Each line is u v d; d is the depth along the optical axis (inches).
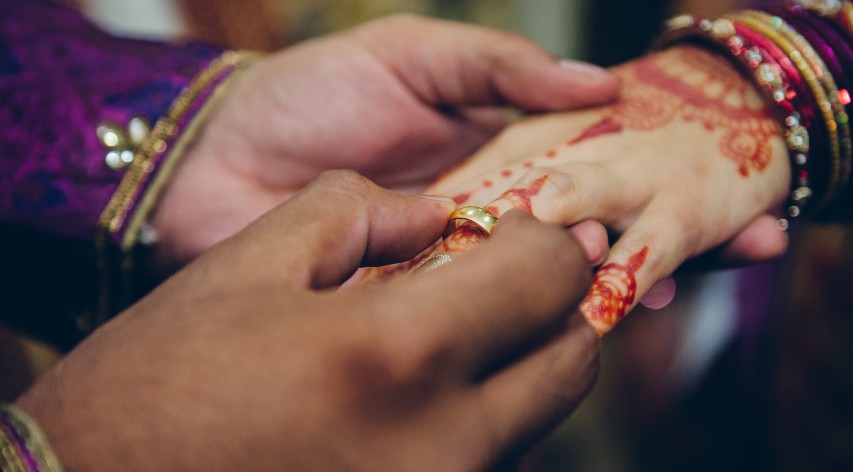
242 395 8.3
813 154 13.7
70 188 14.1
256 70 15.3
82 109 14.3
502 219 10.3
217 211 15.0
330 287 10.2
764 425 18.2
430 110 15.4
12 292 14.7
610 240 13.3
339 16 23.6
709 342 20.6
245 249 9.8
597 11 23.6
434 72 14.9
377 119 15.3
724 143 13.7
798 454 16.6
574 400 10.3
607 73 14.2
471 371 9.0
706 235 13.2
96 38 15.1
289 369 8.4
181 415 8.3
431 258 11.1
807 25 13.6
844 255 15.2
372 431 8.5
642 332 22.0
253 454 8.3
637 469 20.6
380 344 8.5
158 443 8.3
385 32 15.0
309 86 15.1
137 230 14.2
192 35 19.9
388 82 15.1
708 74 14.4
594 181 12.7
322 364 8.4
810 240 16.0
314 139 15.2
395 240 10.7
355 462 8.5
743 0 17.2
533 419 9.8
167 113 14.6
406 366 8.5
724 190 13.4
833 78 13.3
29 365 15.9
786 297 16.9
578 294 10.0
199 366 8.5
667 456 20.5
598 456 21.0
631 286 12.4
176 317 9.1
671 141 13.7
